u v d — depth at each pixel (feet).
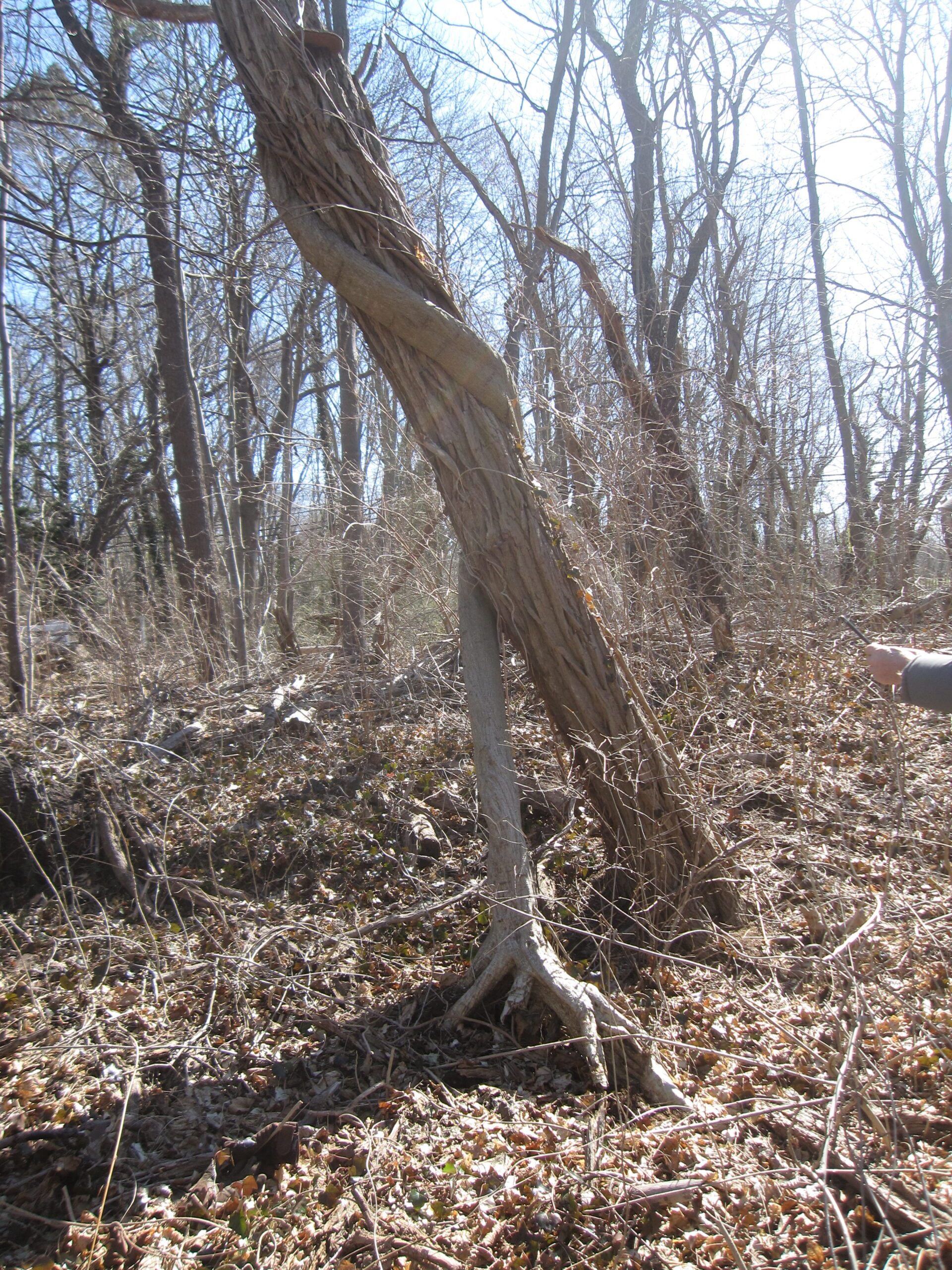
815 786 16.97
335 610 31.86
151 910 15.33
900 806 15.60
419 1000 12.45
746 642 23.30
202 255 22.41
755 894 13.67
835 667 22.22
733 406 24.73
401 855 16.33
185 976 13.51
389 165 12.97
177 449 33.81
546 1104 10.27
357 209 12.26
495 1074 10.98
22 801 16.67
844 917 12.64
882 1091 9.22
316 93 12.23
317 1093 10.84
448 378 12.67
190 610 30.01
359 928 13.60
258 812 17.81
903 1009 10.53
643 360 25.71
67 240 19.90
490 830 12.66
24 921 15.16
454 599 24.75
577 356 22.56
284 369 47.73
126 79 29.27
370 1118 10.18
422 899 15.19
